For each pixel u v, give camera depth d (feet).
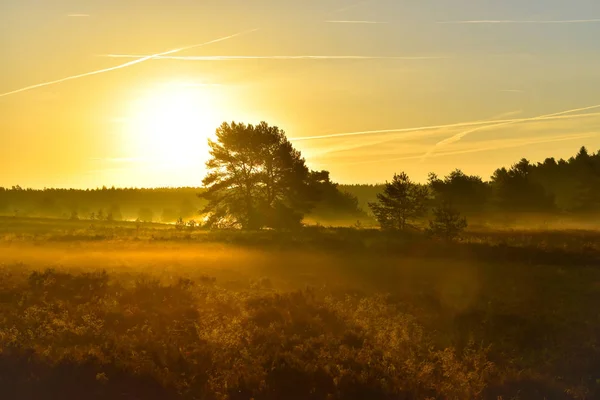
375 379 36.22
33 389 33.68
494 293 67.72
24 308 54.60
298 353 40.75
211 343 42.63
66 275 71.77
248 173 222.89
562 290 70.59
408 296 64.03
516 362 42.09
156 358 38.83
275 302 56.85
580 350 44.80
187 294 60.08
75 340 43.29
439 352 41.78
